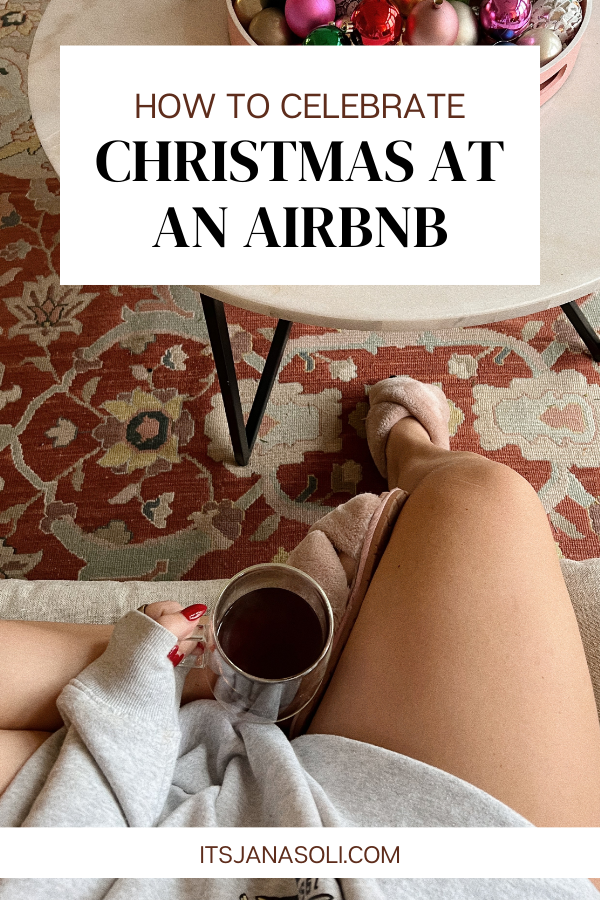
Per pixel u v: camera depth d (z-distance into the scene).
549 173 0.63
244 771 0.52
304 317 0.60
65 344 1.15
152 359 1.14
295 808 0.44
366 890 0.40
